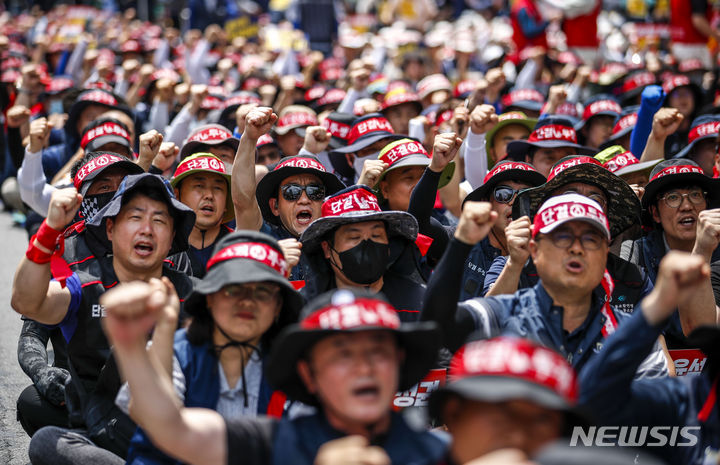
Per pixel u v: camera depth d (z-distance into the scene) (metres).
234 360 13.77
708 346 12.56
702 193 20.78
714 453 12.29
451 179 25.58
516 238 15.91
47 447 15.45
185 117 32.91
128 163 20.92
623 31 69.94
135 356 10.38
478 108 22.14
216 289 13.22
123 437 15.07
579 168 17.30
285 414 13.84
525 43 57.78
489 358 9.35
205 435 10.84
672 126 24.34
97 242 17.12
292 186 21.06
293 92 46.03
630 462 7.68
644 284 18.91
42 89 46.53
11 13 106.69
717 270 19.36
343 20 90.94
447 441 11.11
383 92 44.22
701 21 50.94
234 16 84.44
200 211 21.20
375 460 8.73
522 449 9.30
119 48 72.44
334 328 10.55
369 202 17.48
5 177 42.88
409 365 11.71
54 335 18.42
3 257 35.59
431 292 13.66
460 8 87.94
